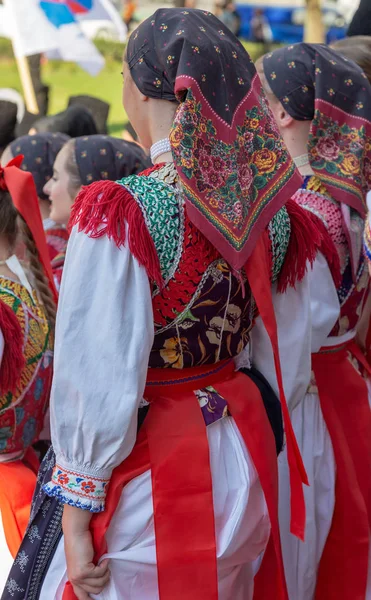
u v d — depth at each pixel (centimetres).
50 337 271
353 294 283
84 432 188
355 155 270
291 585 272
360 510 273
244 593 234
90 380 186
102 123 554
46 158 390
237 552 214
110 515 198
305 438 274
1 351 243
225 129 190
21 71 618
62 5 609
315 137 272
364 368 297
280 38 1519
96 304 186
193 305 198
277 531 212
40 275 276
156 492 198
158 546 198
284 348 233
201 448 202
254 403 216
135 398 187
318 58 273
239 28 1508
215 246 188
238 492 209
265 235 212
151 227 188
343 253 275
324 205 272
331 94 270
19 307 259
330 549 277
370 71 311
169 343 202
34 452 282
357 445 278
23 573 213
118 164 347
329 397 278
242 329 215
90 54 615
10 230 267
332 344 282
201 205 186
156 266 188
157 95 200
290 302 232
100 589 198
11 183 267
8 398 254
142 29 201
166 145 201
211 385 212
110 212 185
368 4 420
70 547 196
